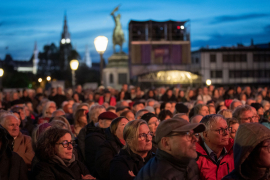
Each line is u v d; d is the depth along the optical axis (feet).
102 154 14.92
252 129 9.01
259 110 26.20
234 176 9.27
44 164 12.67
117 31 169.27
